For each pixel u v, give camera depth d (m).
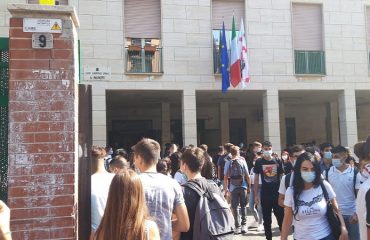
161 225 3.33
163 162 5.98
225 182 8.87
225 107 19.45
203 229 3.62
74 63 3.56
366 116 20.00
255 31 14.78
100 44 13.59
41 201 3.36
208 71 14.34
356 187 5.50
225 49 13.88
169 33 14.14
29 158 3.39
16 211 3.31
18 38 3.49
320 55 15.35
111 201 2.33
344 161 5.70
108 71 13.58
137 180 2.38
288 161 7.86
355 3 15.70
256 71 14.67
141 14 14.15
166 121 18.20
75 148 3.49
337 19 15.52
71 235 3.38
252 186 9.29
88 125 3.70
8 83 3.73
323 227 4.11
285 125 20.75
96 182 3.87
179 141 19.75
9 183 3.34
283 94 16.55
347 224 5.53
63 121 3.47
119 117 19.73
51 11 3.54
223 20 14.75
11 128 3.39
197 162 4.04
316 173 4.14
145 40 14.11
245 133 20.53
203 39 14.37
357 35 15.65
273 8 14.98
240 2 14.91
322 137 20.75
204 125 20.16
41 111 3.45
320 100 19.06
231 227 3.76
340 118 15.62
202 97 16.80
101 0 13.67
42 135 3.43
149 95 15.47
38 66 3.49
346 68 15.46
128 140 19.75
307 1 15.26
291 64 14.96
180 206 3.54
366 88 15.55
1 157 3.78
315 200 4.12
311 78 15.13
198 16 14.38
